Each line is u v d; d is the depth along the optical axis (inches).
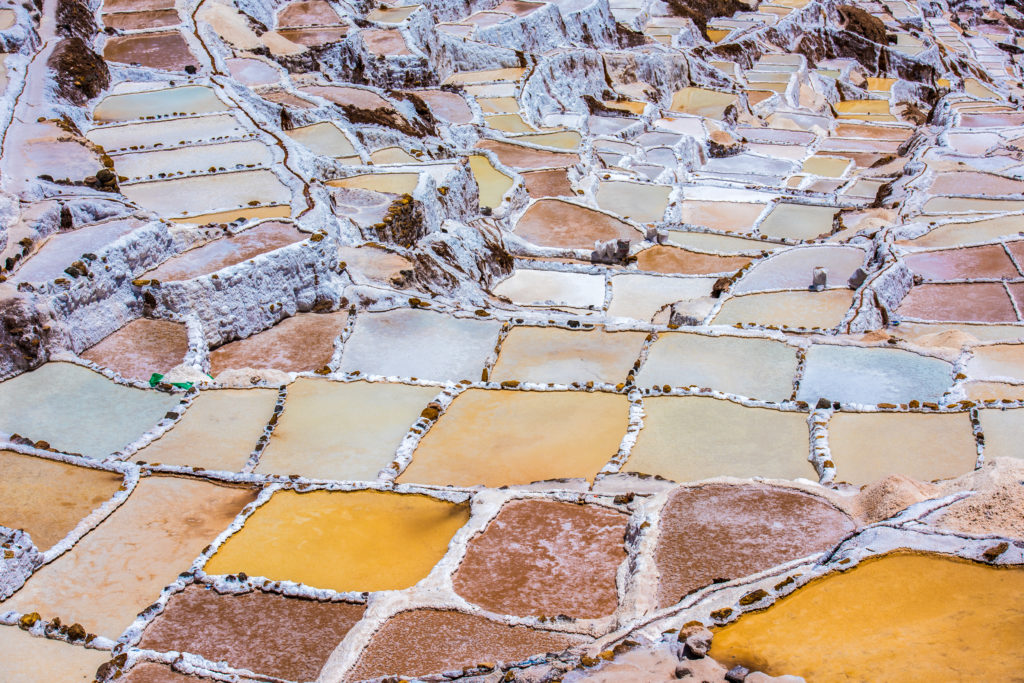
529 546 928.3
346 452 1146.7
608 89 3730.3
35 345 1309.1
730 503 911.7
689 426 1161.4
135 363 1378.0
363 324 1526.8
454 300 1641.2
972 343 1412.4
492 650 807.1
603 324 1473.9
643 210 2383.1
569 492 997.2
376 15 3373.5
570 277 1943.9
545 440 1150.3
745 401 1213.1
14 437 1163.3
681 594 797.9
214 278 1481.3
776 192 2662.4
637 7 4675.2
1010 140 2795.3
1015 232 1951.3
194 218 1695.4
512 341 1457.9
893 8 5989.2
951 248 1878.7
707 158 3321.9
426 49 3225.9
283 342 1489.9
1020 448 1100.5
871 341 1401.3
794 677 597.3
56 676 828.6
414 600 871.1
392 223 1833.2
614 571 881.5
